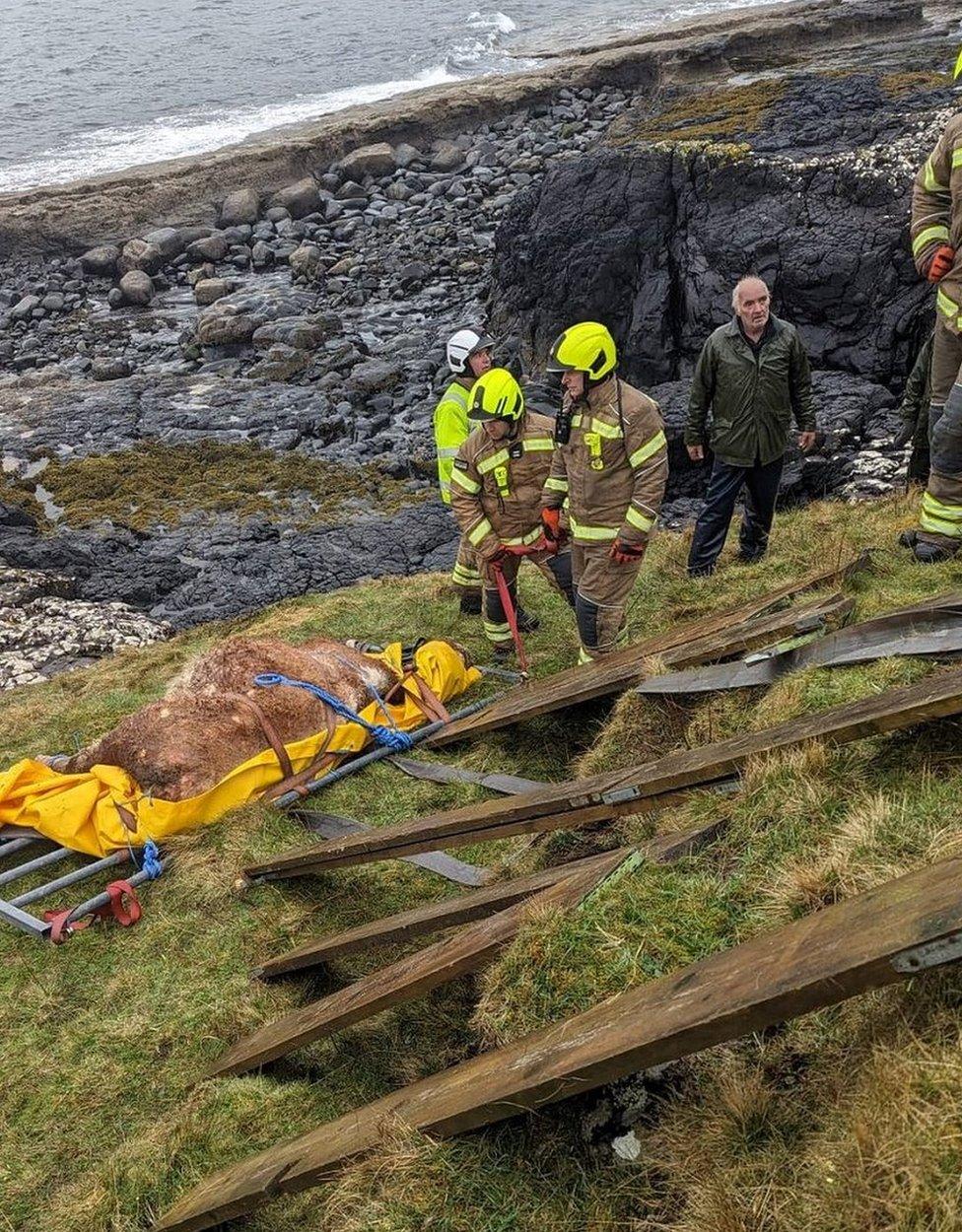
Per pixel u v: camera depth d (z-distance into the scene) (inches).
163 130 1689.2
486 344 285.3
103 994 187.3
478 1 2407.7
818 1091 103.0
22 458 732.7
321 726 241.8
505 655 295.6
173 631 429.4
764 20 1520.7
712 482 304.8
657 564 334.6
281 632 333.1
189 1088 162.1
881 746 145.9
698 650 209.9
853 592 222.2
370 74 1932.8
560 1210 107.9
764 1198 94.9
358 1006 143.5
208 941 194.5
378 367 818.8
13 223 1162.6
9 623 425.4
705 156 719.7
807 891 123.6
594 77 1378.0
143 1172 144.9
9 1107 167.5
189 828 221.0
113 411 799.7
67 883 207.0
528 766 237.5
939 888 91.2
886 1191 85.4
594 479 237.8
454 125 1352.1
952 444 231.0
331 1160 118.2
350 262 1033.5
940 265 239.9
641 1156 109.6
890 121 730.2
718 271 692.7
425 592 349.4
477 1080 113.4
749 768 149.1
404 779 239.6
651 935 128.1
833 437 538.0
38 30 2554.1
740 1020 91.3
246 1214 128.6
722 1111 107.0
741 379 289.7
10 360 957.8
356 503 616.4
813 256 651.5
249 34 2340.1
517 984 129.6
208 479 670.5
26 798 222.4
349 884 206.1
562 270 756.6
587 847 182.7
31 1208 148.7
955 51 1064.2
